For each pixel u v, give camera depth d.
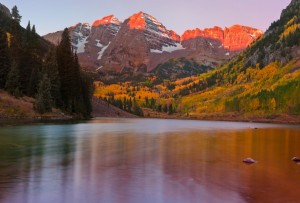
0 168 26.66
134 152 38.78
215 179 23.84
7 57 123.50
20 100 115.75
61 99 141.50
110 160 32.03
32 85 128.75
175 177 24.25
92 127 91.94
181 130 95.00
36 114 112.19
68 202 17.66
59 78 136.75
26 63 131.12
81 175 24.45
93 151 39.00
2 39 123.00
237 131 94.06
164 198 18.70
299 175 25.83
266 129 112.81
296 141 58.56
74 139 53.91
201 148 44.41
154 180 23.14
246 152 40.59
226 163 31.34
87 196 18.81
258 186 21.86
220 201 18.30
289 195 19.69
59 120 117.56
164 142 52.69
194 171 26.83
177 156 35.78
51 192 19.48
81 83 171.75
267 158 35.41
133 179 23.33
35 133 61.00
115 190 20.20
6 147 40.47
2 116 98.00
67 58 145.88
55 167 27.58
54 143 46.53
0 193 19.08
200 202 18.08
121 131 80.38
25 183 21.58
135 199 18.41
